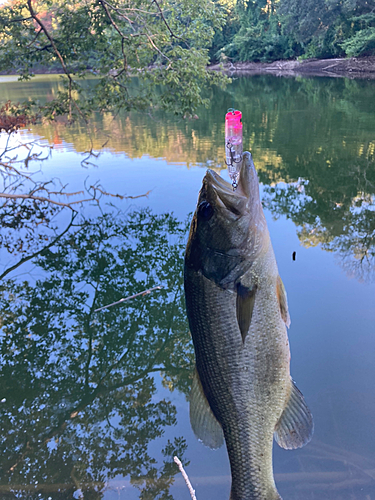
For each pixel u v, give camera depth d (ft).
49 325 3.75
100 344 3.49
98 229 5.63
